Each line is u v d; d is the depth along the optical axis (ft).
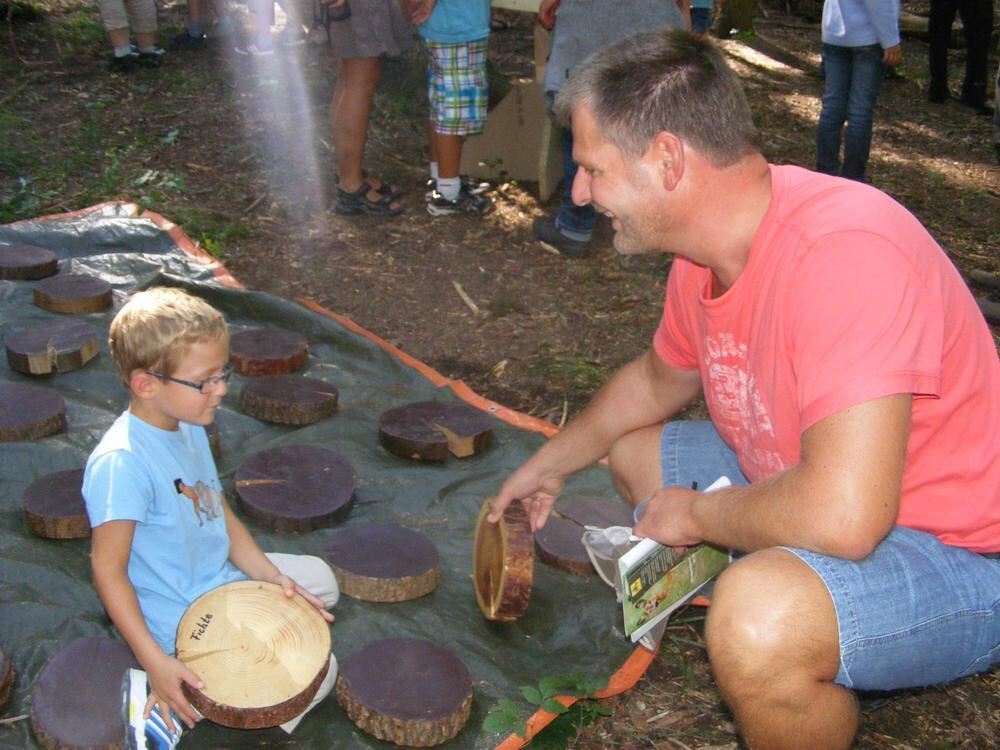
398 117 24.40
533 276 17.97
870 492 6.50
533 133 21.44
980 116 29.78
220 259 17.61
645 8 16.74
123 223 17.12
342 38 17.93
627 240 7.59
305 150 22.45
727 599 7.04
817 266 6.84
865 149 20.93
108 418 12.29
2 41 28.37
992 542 7.39
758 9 40.70
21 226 16.70
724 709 9.20
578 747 8.65
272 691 7.74
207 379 7.98
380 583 9.59
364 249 18.45
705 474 9.53
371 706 8.09
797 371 6.90
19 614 9.05
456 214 19.99
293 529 10.59
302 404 12.59
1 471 11.09
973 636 7.29
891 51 19.80
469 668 9.04
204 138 22.80
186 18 32.04
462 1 18.24
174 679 7.61
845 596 6.88
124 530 7.74
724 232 7.33
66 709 7.82
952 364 7.08
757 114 28.12
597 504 11.21
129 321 7.82
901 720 9.30
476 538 10.03
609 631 9.63
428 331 16.02
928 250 7.00
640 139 7.07
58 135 22.44
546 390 14.61
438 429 12.35
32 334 13.46
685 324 8.72
